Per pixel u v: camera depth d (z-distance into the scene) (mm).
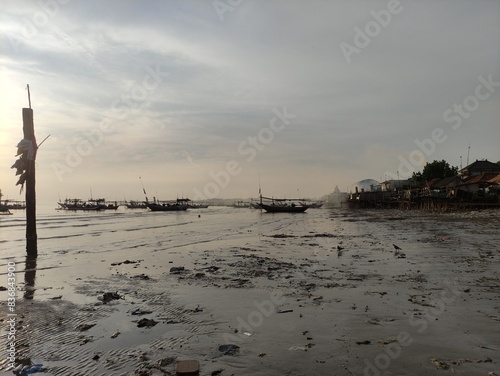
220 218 67438
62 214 99812
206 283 12219
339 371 5625
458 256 15945
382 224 38312
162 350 6668
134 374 5734
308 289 10898
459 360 5875
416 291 10242
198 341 7070
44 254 20125
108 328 7961
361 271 13359
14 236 33594
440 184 72812
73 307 9695
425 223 36688
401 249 18703
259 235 30359
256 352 6449
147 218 71375
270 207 90625
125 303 10000
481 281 11242
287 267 14766
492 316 7973
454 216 45531
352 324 7719
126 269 15328
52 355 6531
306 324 7816
